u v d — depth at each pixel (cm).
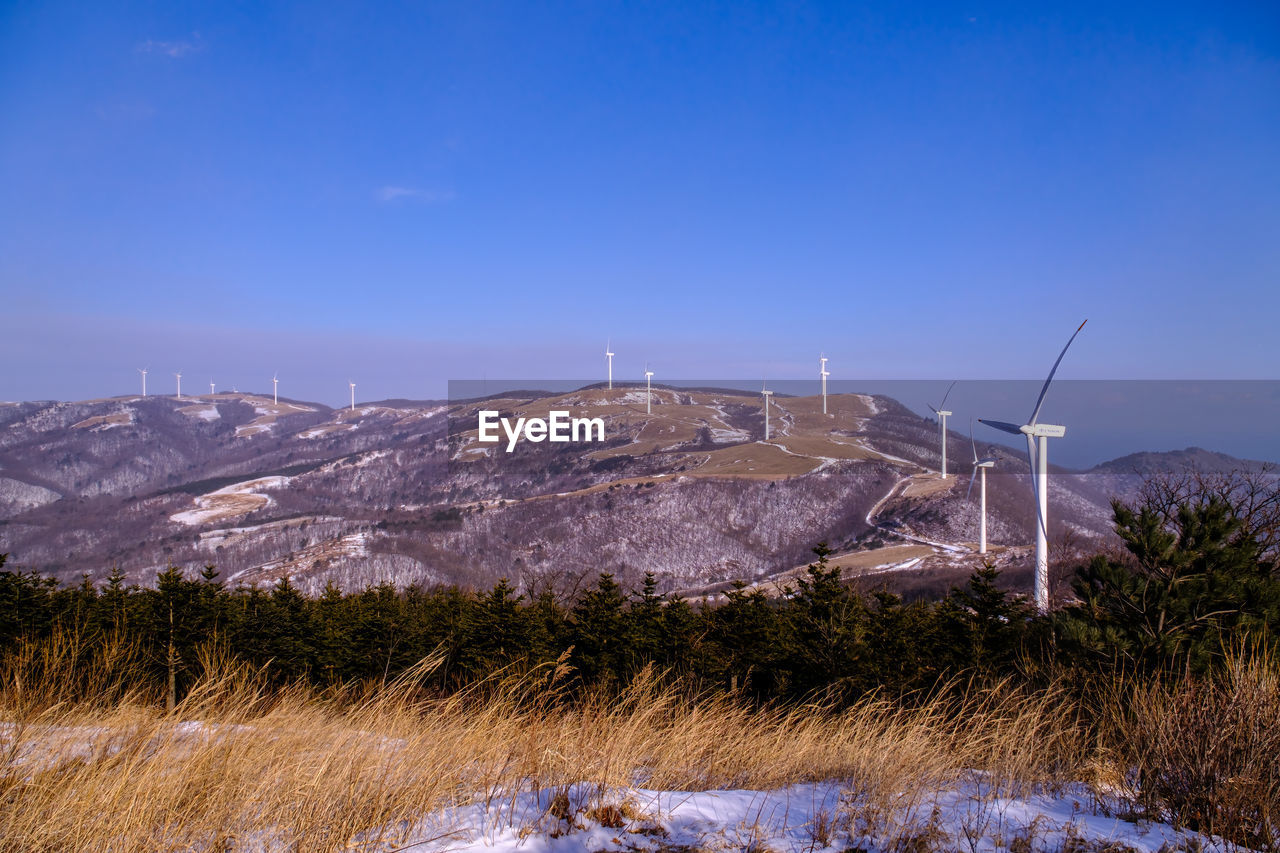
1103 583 737
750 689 1131
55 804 315
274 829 324
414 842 310
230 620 1368
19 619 1270
